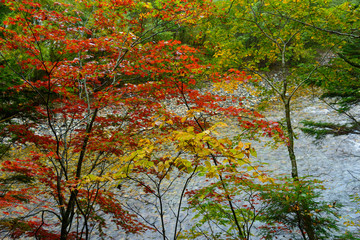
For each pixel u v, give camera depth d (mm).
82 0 3652
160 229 5199
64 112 3615
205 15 3867
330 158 7730
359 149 8023
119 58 3631
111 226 5320
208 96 3230
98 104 3342
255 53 5172
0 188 3416
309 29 4715
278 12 4922
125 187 6691
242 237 3059
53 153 2982
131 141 3352
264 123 3160
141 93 3496
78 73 3408
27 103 3607
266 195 2764
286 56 5215
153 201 6137
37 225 3223
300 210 2656
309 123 4758
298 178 2762
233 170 2395
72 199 3254
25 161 2830
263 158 8086
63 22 3248
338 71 4660
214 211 3389
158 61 3070
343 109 4609
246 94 14031
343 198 5566
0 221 2883
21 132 3418
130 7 3715
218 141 1843
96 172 5863
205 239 4562
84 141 3430
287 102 4387
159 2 3650
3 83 3479
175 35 13727
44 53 3918
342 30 4477
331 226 2803
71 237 3619
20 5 2895
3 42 2986
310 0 4414
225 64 4895
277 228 3779
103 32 4152
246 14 5031
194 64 2967
